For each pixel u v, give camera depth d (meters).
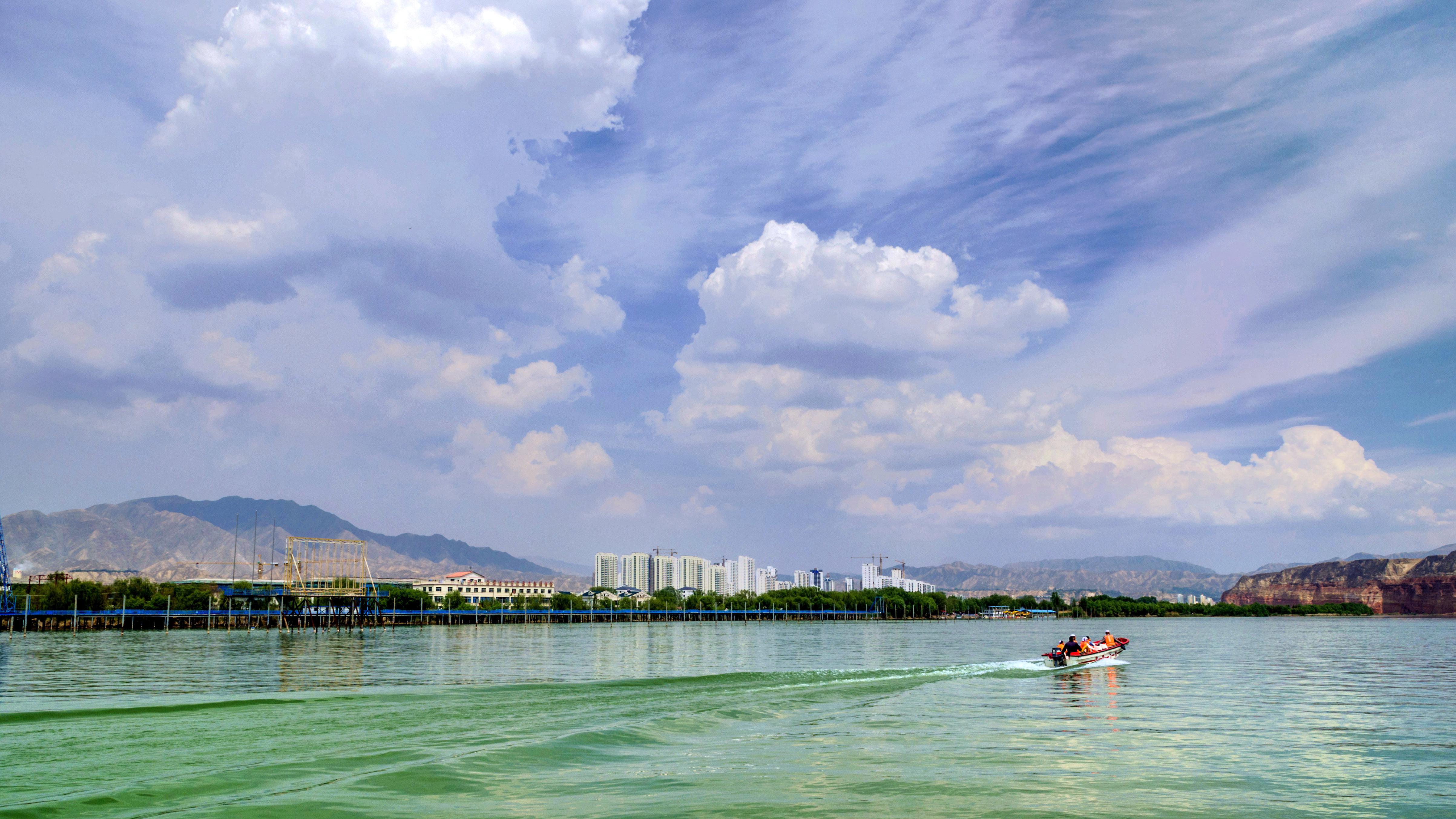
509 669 69.62
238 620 198.38
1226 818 20.98
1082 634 183.62
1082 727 36.06
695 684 51.94
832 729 35.50
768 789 23.94
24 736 32.47
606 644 126.19
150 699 44.34
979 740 32.59
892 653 98.25
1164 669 69.81
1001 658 87.81
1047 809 21.83
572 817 20.94
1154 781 25.03
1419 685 56.41
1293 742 32.31
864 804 22.22
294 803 22.39
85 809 21.95
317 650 103.62
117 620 190.38
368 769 26.36
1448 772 26.39
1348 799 23.03
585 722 36.06
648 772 26.45
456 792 23.73
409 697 44.88
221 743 30.88
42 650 102.81
